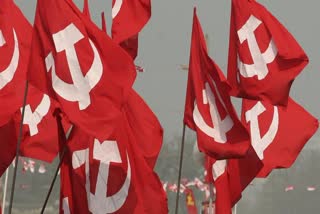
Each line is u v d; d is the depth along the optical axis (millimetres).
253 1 27609
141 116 25891
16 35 25984
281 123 29562
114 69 23406
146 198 25188
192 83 26094
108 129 23391
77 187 25188
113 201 25234
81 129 23500
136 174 25188
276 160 29531
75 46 23531
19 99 25703
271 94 27594
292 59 27422
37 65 23781
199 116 26000
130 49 26750
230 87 25656
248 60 27656
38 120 27094
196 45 25938
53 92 23672
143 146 25922
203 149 25984
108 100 23422
